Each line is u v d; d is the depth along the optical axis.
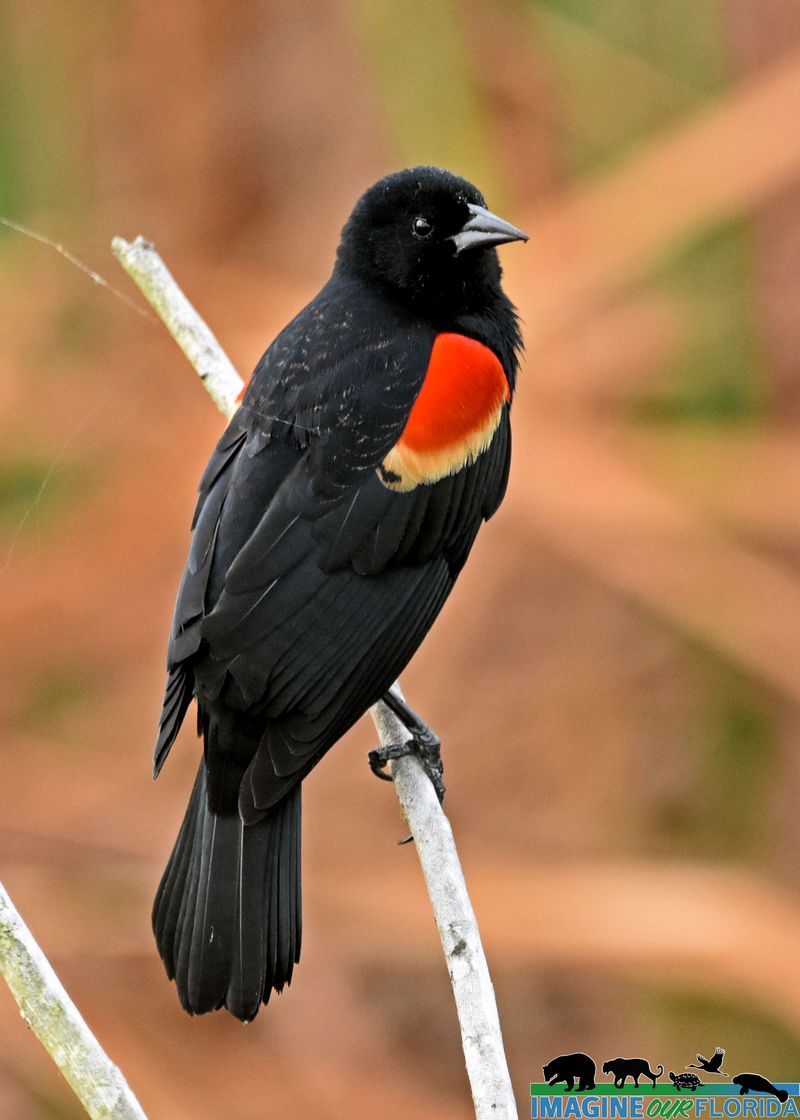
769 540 12.23
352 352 8.06
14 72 12.92
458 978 6.60
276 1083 11.41
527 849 11.84
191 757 12.13
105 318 12.26
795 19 12.31
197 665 7.33
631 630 12.44
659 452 12.23
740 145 12.23
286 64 13.64
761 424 12.29
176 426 12.09
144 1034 11.60
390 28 12.16
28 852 11.88
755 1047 11.23
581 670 12.37
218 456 7.90
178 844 7.28
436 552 8.02
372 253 8.49
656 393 12.30
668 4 12.70
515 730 12.22
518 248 12.28
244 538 7.52
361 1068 11.52
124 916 11.81
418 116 12.12
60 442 11.98
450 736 12.26
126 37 13.37
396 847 11.91
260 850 7.12
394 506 7.75
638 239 12.30
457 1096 11.48
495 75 12.35
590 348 12.32
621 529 12.25
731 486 12.20
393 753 7.92
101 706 12.11
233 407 8.71
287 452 7.73
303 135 13.59
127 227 13.30
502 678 12.40
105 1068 6.04
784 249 12.20
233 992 6.93
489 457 8.31
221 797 7.24
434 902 6.95
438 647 12.46
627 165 12.38
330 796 12.09
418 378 8.04
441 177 8.45
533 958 11.22
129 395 12.08
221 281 13.27
